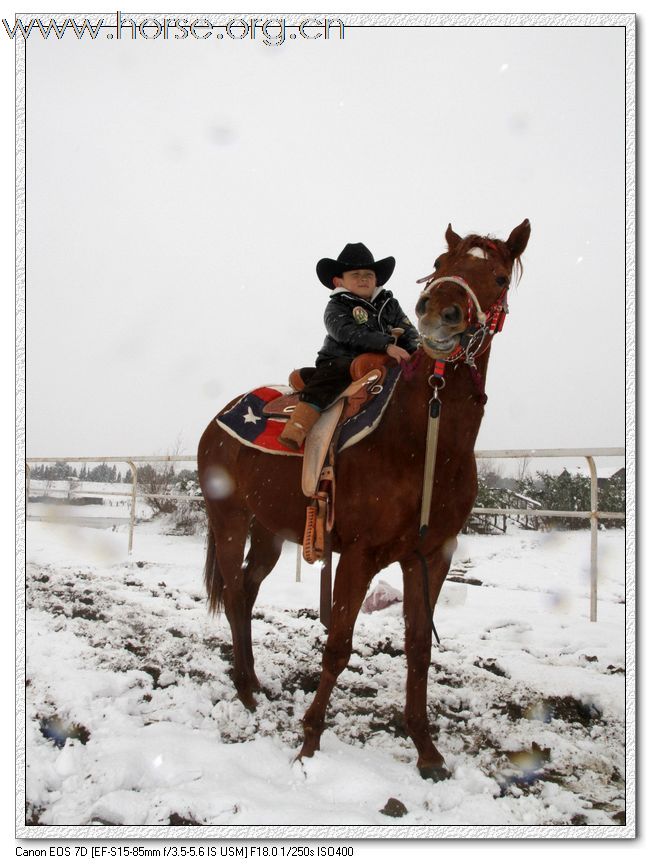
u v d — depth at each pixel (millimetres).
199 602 6086
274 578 7262
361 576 2877
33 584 6789
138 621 5191
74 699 3461
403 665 4238
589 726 3252
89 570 7852
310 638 4848
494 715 3359
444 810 2500
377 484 2852
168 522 13102
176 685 3814
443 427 2816
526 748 2990
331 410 3125
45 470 17453
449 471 2836
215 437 4102
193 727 3262
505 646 4449
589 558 8586
